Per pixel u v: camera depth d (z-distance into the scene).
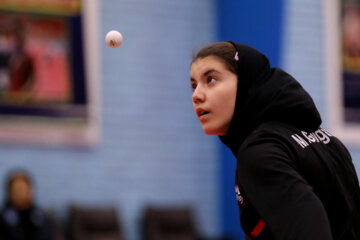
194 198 25.22
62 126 23.19
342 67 26.64
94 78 23.80
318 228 4.17
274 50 22.73
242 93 5.05
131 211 24.03
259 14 23.48
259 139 4.63
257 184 4.46
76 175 23.31
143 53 25.05
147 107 24.89
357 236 4.95
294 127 4.99
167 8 25.61
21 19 22.64
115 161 24.06
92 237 21.31
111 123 24.16
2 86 22.36
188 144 25.42
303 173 4.66
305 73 26.08
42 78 22.91
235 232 24.62
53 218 21.19
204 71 5.13
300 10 26.25
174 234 22.69
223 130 5.18
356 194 5.06
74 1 23.53
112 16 24.52
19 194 19.45
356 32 27.02
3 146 22.34
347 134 26.39
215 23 26.12
